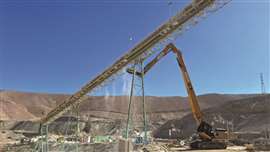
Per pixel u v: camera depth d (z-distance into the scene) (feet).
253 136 376.27
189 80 194.29
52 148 277.85
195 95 193.47
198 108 192.13
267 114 481.46
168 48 194.49
